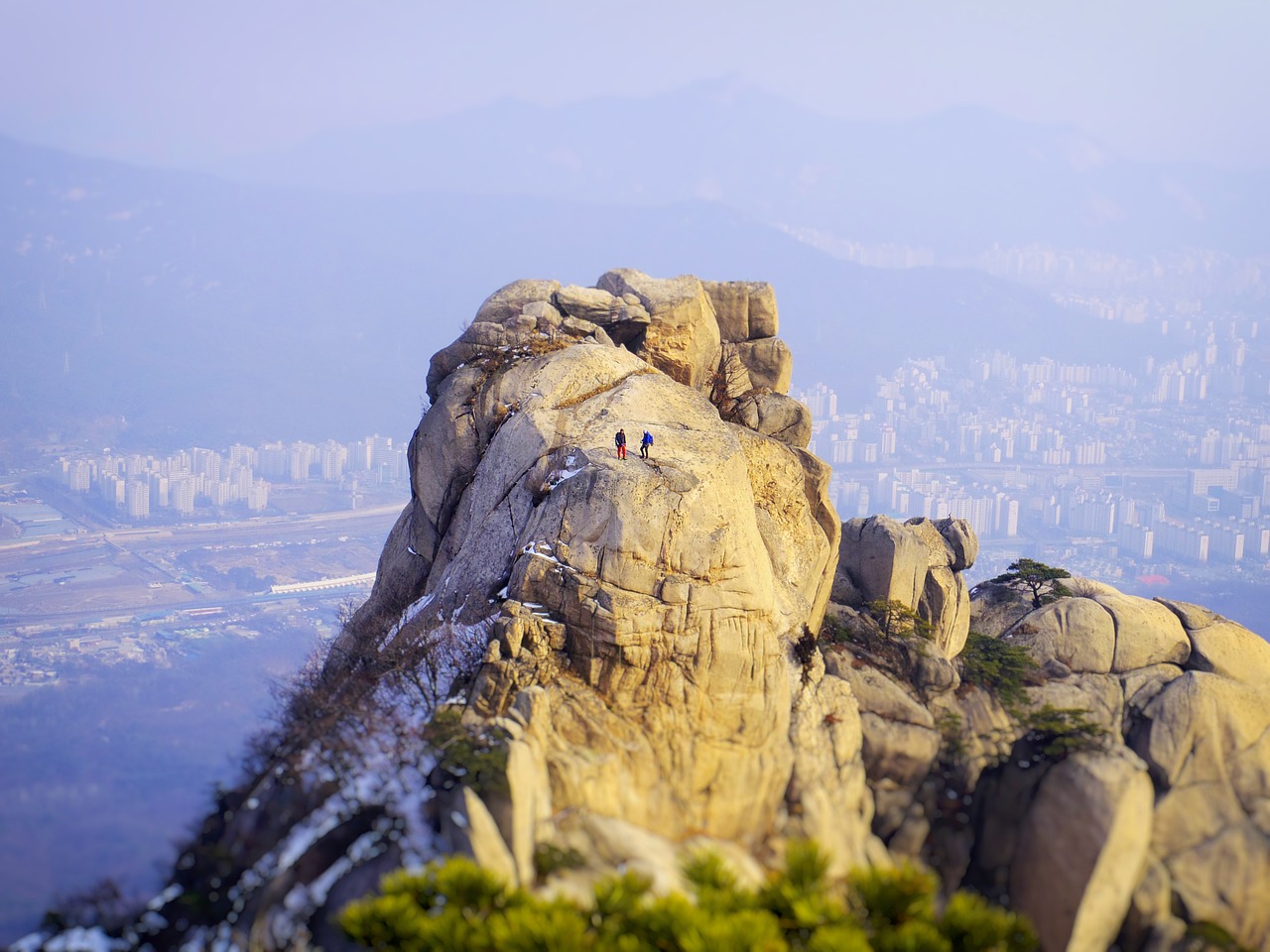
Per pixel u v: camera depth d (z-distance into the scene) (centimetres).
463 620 6875
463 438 8138
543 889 4988
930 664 7531
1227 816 6581
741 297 9906
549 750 5716
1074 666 7838
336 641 8856
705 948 3528
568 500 6694
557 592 6384
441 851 4906
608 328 9138
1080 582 8981
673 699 6100
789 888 3906
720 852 5638
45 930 4972
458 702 6066
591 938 3712
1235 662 7762
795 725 6400
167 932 4884
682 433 7400
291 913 4859
